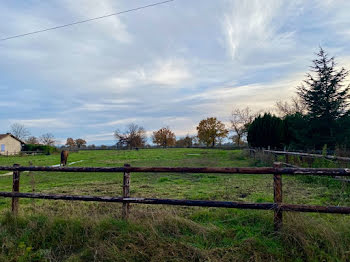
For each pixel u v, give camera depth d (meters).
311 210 3.29
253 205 3.47
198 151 38.38
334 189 6.86
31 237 3.78
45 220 4.10
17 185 4.65
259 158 16.86
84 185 9.77
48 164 22.94
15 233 3.89
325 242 3.18
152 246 3.31
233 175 11.02
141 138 65.62
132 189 8.23
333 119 14.62
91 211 5.22
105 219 3.98
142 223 3.86
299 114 17.17
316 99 15.01
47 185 10.28
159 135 75.19
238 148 43.34
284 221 3.54
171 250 3.22
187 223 3.85
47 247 3.61
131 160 24.44
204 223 4.17
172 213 4.46
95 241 3.52
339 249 3.08
